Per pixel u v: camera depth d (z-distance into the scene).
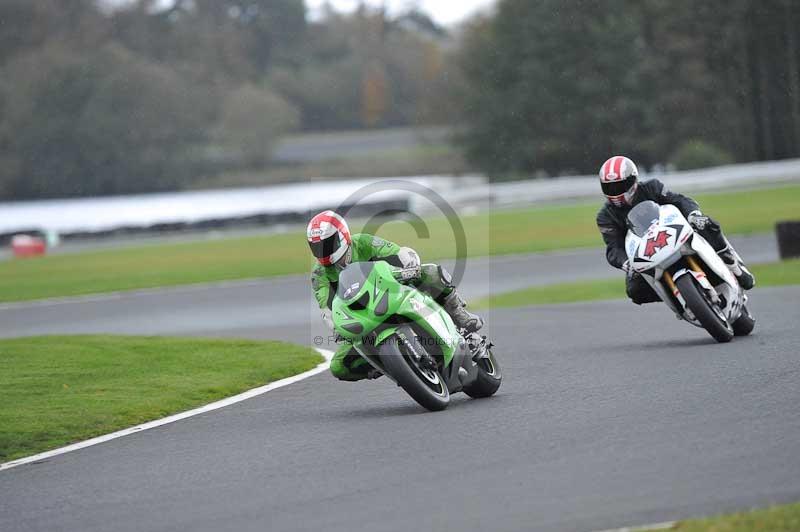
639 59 189.00
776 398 25.50
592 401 27.66
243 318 66.56
